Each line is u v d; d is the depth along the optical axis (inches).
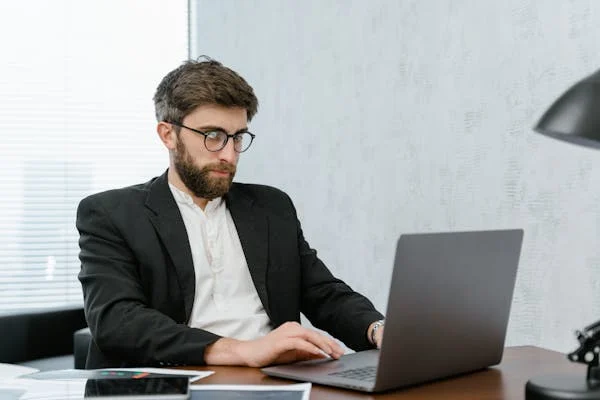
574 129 41.4
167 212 76.5
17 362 118.1
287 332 59.2
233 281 79.7
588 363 46.5
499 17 90.7
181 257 75.0
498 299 56.9
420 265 48.7
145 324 65.7
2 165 155.7
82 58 158.7
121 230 74.8
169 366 64.4
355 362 59.3
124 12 160.4
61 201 158.1
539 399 44.8
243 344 60.9
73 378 54.1
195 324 76.4
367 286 116.9
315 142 127.6
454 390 51.9
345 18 119.9
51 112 157.6
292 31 131.7
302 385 51.6
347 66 119.7
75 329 124.8
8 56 155.9
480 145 94.3
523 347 68.8
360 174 117.6
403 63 107.9
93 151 159.3
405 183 108.1
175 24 162.2
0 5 155.7
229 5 144.3
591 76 43.4
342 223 122.2
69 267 158.2
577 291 80.9
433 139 102.3
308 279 82.3
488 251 54.4
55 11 157.6
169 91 76.6
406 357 50.3
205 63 77.5
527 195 87.3
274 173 138.4
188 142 75.6
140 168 161.3
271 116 138.5
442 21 100.2
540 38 85.0
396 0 108.8
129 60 160.6
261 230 80.8
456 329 53.6
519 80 88.0
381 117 112.7
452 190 99.2
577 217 80.6
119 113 160.4
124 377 53.5
